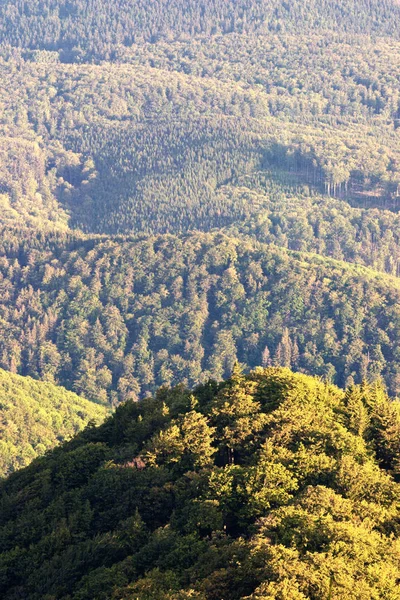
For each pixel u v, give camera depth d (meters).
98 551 121.62
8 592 124.12
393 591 100.12
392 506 118.00
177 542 114.06
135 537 120.81
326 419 138.12
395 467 131.75
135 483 131.38
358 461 128.12
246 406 139.25
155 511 126.56
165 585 106.06
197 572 106.94
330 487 120.69
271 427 134.12
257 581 101.50
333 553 103.94
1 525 140.38
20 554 128.50
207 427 136.25
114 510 128.88
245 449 132.25
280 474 120.31
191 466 132.25
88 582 113.88
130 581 113.00
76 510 132.50
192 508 118.88
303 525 108.25
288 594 96.25
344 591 98.06
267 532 109.19
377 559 104.69
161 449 134.88
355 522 111.50
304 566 100.25
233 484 121.62
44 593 119.25
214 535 113.25
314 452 128.38
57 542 127.12
